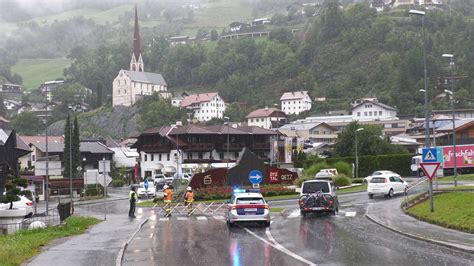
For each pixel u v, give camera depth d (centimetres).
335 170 6519
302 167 9188
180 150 10650
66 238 2339
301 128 14475
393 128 15000
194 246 2050
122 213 4150
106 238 2316
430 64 18538
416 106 17688
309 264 1577
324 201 3266
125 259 1755
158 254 1856
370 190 4497
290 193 5275
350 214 3281
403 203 3469
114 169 11419
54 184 7831
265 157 11125
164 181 7575
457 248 1814
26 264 1620
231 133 10875
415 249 1833
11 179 3309
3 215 3238
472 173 6744
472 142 8688
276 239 2217
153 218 3512
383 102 17912
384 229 2464
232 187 5169
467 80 17700
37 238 2269
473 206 2583
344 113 18325
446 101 16825
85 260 1695
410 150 11256
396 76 19238
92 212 4350
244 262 1642
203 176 5403
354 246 1939
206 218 3478
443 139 9362
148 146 10962
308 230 2523
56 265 1603
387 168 8100
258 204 2769
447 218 2500
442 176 5919
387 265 1529
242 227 2764
